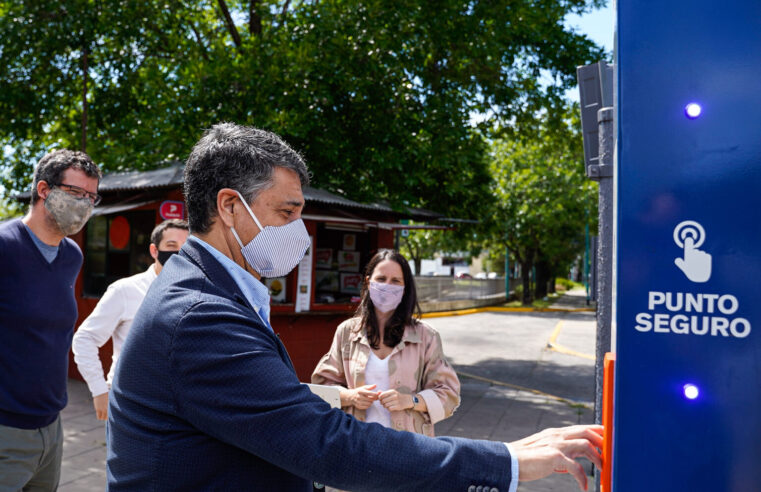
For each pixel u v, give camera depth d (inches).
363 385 103.3
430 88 357.4
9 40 334.6
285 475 43.8
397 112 335.9
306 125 304.2
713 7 34.6
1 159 434.6
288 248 48.3
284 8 354.0
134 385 42.1
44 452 92.4
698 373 33.7
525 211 971.3
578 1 389.1
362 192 335.3
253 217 47.1
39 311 90.3
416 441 41.8
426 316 833.5
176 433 41.0
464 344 544.7
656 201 34.8
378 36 306.7
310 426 39.9
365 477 39.7
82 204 93.7
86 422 229.9
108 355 287.3
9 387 87.2
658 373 34.3
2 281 87.9
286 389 40.6
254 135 48.7
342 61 308.3
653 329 34.5
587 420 262.1
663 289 34.4
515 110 416.2
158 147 325.1
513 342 560.7
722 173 33.9
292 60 301.9
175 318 41.3
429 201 423.2
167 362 40.6
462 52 344.2
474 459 41.4
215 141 48.2
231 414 39.5
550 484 177.6
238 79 299.4
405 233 851.4
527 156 978.7
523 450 42.9
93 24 328.5
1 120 375.2
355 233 353.4
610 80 137.9
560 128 449.1
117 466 43.4
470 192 430.9
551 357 471.8
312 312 299.4
